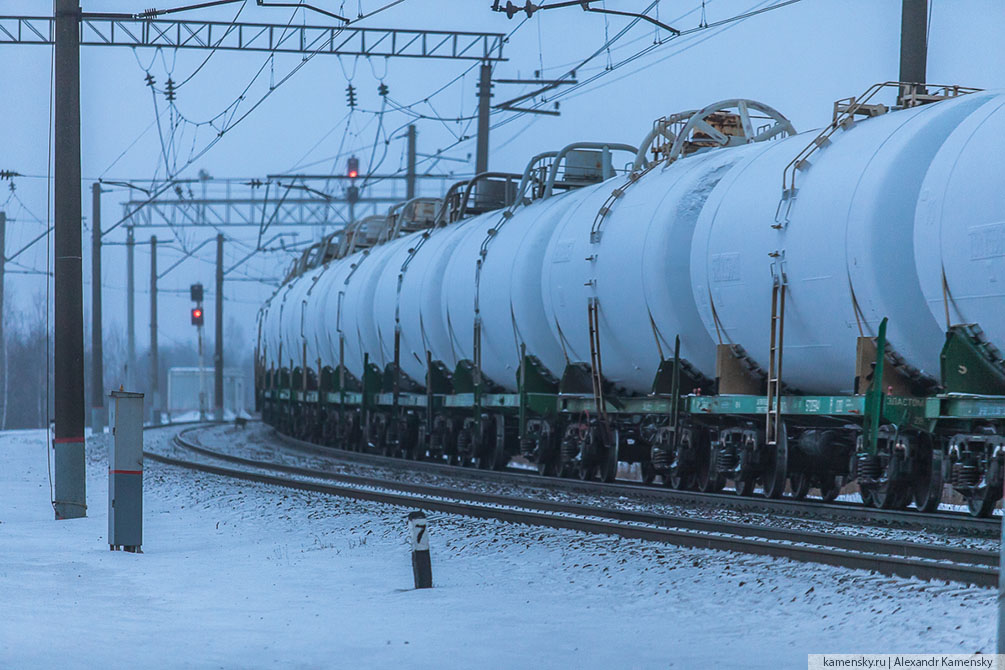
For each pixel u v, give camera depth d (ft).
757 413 130.72
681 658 58.59
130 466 104.94
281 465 199.52
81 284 139.33
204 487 165.58
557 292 165.37
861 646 59.31
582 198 171.22
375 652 61.21
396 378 238.07
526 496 148.87
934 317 106.93
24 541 110.11
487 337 191.72
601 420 160.25
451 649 61.77
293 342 344.28
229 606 75.36
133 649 60.80
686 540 92.22
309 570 91.20
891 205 109.19
